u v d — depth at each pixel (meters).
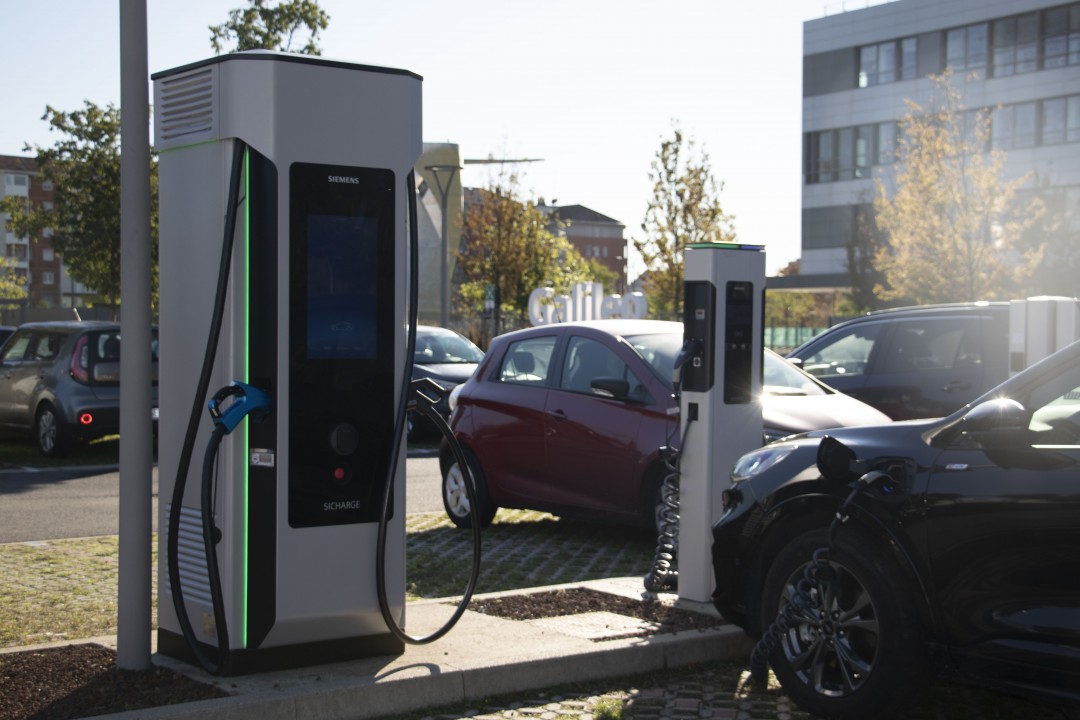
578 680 5.52
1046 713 5.25
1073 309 7.83
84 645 5.62
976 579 4.65
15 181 132.25
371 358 5.34
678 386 6.73
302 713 4.80
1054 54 52.56
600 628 6.09
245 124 5.10
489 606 6.66
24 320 40.25
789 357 12.20
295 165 5.15
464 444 10.39
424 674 5.13
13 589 7.76
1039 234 40.12
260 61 5.10
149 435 5.19
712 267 6.72
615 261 162.75
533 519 11.14
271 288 5.12
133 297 5.11
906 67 57.53
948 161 35.19
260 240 5.13
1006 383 4.92
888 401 11.24
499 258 43.41
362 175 5.30
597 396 9.36
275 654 5.21
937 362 11.09
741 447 6.85
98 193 33.25
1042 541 4.48
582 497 9.39
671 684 5.61
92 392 15.50
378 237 5.35
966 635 4.67
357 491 5.32
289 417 5.15
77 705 4.73
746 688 5.55
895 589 4.83
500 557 9.15
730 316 6.79
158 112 5.50
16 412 16.33
